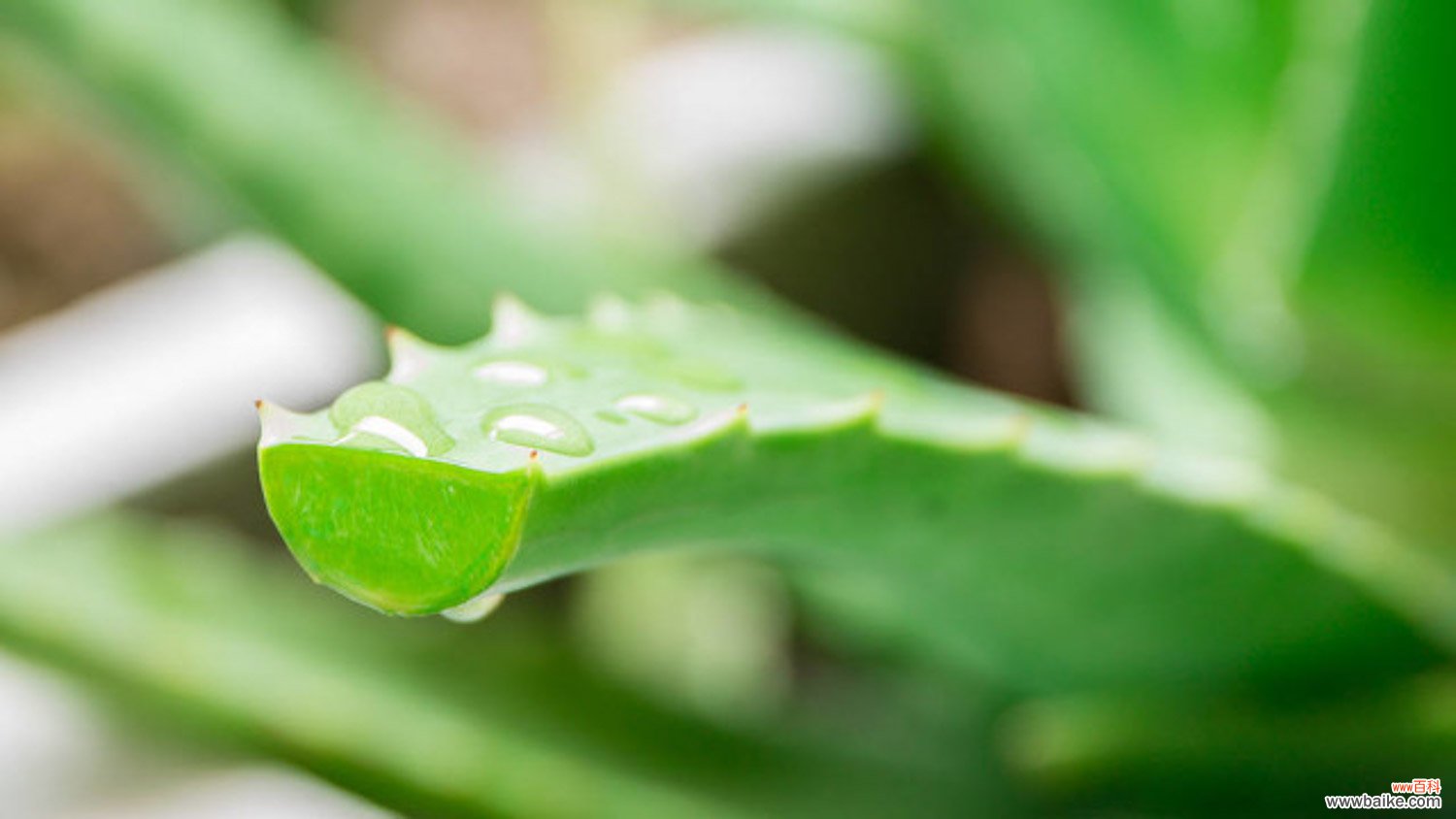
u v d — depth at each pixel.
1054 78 0.69
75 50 0.63
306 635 0.62
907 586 0.48
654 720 0.63
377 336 0.70
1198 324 0.68
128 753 0.86
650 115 1.25
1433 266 0.56
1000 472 0.44
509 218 0.67
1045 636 0.52
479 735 0.60
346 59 1.25
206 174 0.64
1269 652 0.52
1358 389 0.64
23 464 0.93
